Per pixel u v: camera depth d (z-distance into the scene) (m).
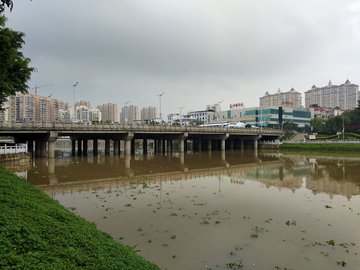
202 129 79.00
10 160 46.81
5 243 8.24
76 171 43.38
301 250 14.67
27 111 163.62
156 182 33.69
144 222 18.66
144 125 66.12
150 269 10.48
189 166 52.28
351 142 86.00
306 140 103.75
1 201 12.66
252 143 113.12
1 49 25.38
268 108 158.25
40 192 19.53
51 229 10.89
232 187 30.95
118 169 46.38
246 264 13.09
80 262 8.97
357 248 14.96
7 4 20.81
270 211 21.66
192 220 19.23
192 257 13.70
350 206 23.31
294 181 35.41
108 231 16.89
